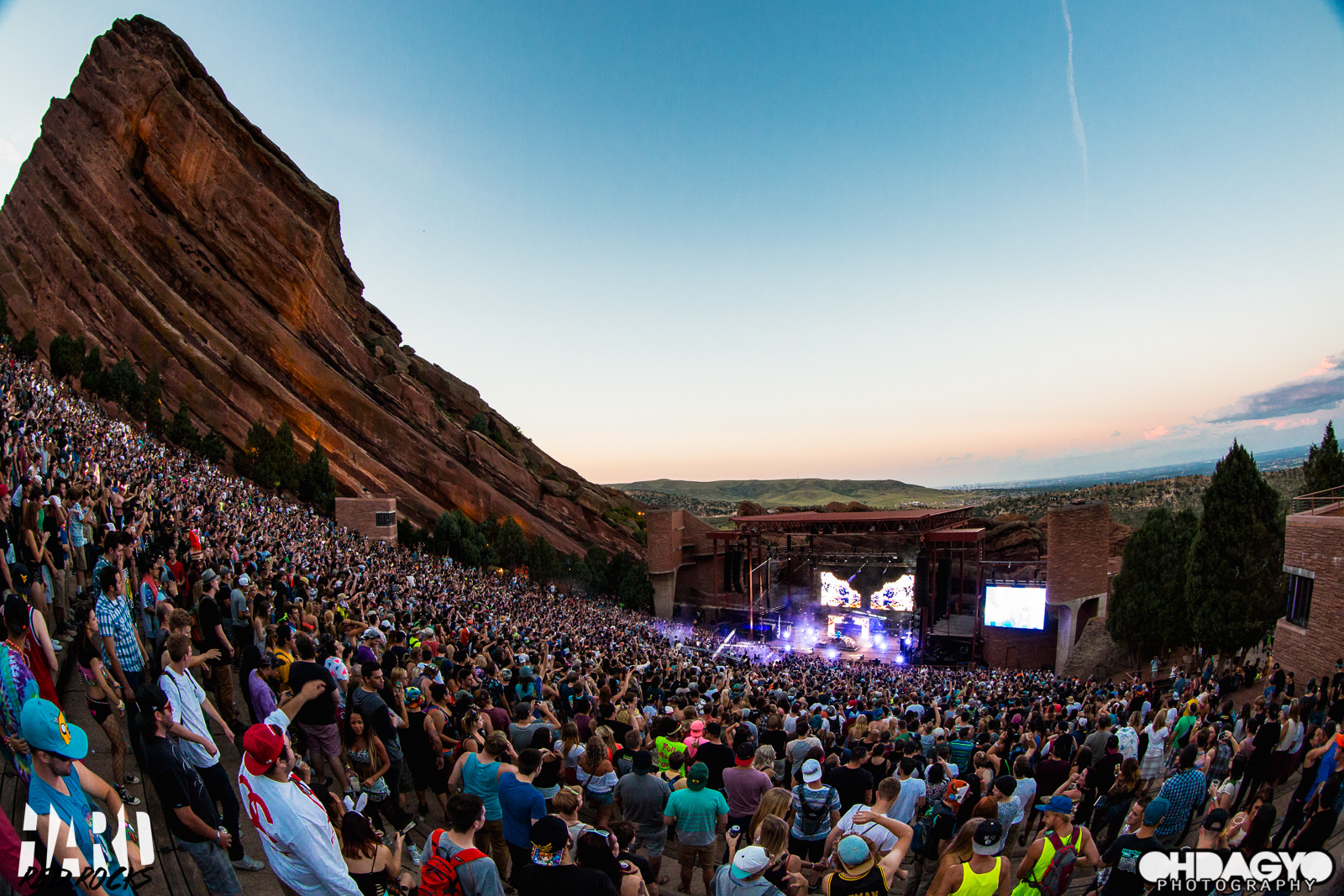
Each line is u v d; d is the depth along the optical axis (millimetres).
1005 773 11750
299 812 5254
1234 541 34125
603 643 38500
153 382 75125
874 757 10203
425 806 10086
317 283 99125
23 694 5660
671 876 9742
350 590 23703
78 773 4840
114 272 85625
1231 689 27422
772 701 18312
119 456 37094
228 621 13055
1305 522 24266
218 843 6418
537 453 131625
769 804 6840
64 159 90000
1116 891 7137
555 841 5438
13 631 5820
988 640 63375
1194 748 7406
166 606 11000
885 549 86625
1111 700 25000
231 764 9938
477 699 11633
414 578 43438
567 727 10523
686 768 9617
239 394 85375
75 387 71688
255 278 93750
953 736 15094
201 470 55844
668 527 82875
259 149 98688
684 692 17906
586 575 88625
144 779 8242
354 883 5383
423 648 13406
